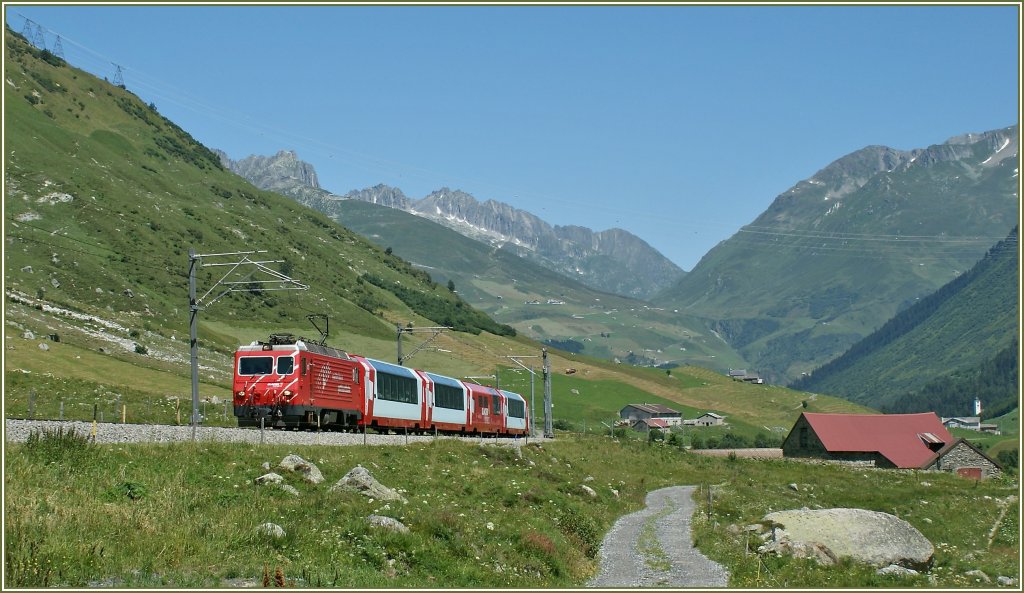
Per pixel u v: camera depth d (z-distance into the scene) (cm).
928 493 7294
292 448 3688
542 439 8712
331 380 5069
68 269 14550
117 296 14288
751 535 3650
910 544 3409
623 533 4075
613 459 8175
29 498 2281
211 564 2156
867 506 6047
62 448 2759
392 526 2716
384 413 5753
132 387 7831
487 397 7788
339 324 17638
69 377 7350
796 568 3059
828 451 10600
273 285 18362
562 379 19850
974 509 6369
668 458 9312
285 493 2873
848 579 2909
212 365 11562
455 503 3459
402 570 2452
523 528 3291
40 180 18500
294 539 2436
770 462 10112
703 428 18488
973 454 10288
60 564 1983
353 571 2298
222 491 2738
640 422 17212
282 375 4706
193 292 4381
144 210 19988
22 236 15338
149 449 3088
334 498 2914
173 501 2544
